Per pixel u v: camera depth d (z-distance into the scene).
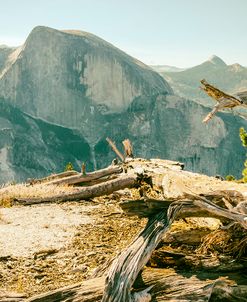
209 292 6.98
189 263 7.95
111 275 7.02
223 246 8.35
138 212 8.07
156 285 7.17
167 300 6.87
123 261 7.19
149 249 7.34
